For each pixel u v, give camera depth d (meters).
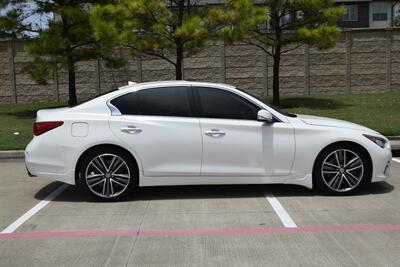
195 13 17.45
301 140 7.26
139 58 22.25
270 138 7.25
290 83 23.34
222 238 5.59
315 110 17.62
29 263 4.94
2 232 5.95
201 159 7.23
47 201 7.43
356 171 7.38
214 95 7.39
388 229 5.82
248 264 4.80
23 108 21.41
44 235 5.81
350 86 23.34
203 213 6.61
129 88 7.43
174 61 22.95
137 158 7.18
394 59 23.22
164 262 4.89
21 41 22.91
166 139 7.18
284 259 4.92
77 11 17.83
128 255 5.11
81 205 7.15
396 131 12.98
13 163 11.28
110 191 7.24
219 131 7.21
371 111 16.92
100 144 7.17
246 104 7.39
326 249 5.19
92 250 5.28
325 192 7.40
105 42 17.48
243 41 19.67
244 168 7.25
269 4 18.36
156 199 7.39
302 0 17.59
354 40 23.16
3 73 23.17
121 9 16.92
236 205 6.99
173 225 6.10
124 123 7.19
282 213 6.54
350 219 6.23
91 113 7.29
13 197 7.75
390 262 4.82
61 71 22.89
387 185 8.07
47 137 7.23
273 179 7.30
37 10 18.47
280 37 19.02
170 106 7.33
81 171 7.23
